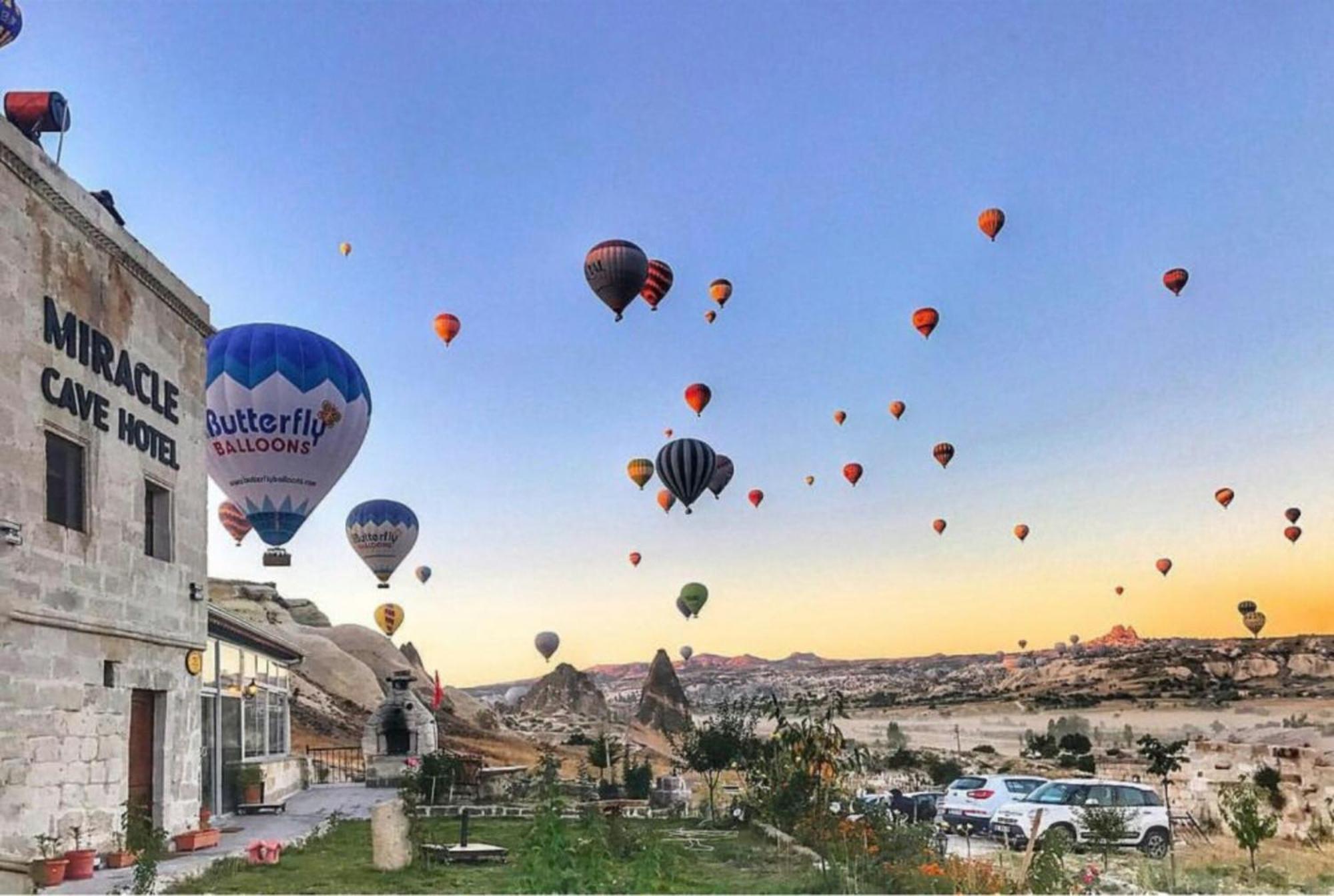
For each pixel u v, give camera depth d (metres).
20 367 15.12
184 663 19.69
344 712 73.31
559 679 146.62
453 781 31.12
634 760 36.72
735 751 26.80
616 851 17.80
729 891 14.98
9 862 14.12
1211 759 27.69
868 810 20.20
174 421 19.80
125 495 17.75
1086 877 16.42
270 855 17.11
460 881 15.64
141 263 18.47
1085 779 24.34
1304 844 23.67
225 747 25.23
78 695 16.06
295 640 81.44
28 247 15.45
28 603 14.94
